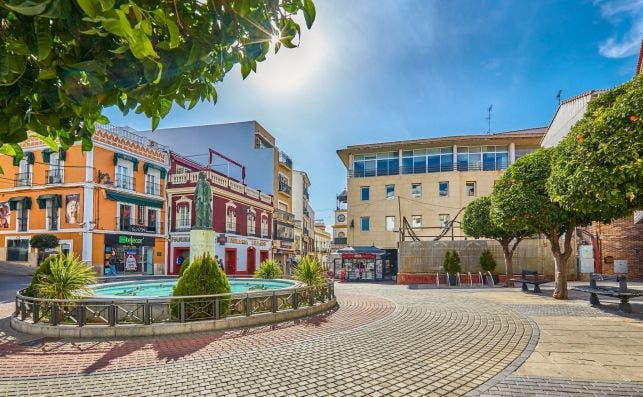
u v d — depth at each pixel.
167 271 29.95
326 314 10.61
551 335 7.59
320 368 5.68
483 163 34.34
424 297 14.60
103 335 7.70
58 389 4.87
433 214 33.91
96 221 24.81
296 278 13.51
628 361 5.83
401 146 35.06
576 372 5.34
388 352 6.54
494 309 11.09
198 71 2.10
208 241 14.29
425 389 4.82
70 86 1.48
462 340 7.35
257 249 35.91
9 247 26.09
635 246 21.20
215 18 1.81
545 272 21.53
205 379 5.21
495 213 13.26
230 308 9.05
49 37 1.31
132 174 27.88
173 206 30.67
